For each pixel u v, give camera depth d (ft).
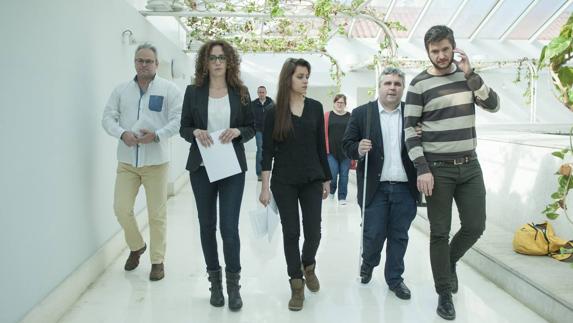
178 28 26.61
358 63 37.83
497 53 38.78
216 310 9.91
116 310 9.88
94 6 12.32
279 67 39.93
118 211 11.59
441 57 8.87
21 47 8.37
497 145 15.02
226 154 9.45
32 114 8.76
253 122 10.16
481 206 9.35
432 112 9.20
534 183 13.04
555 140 13.96
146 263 12.87
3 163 7.70
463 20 36.52
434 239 9.49
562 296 8.93
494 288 10.95
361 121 10.82
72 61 10.78
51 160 9.56
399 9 35.42
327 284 11.41
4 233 7.68
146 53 11.19
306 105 9.82
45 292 9.19
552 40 6.76
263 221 10.16
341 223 17.83
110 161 13.47
